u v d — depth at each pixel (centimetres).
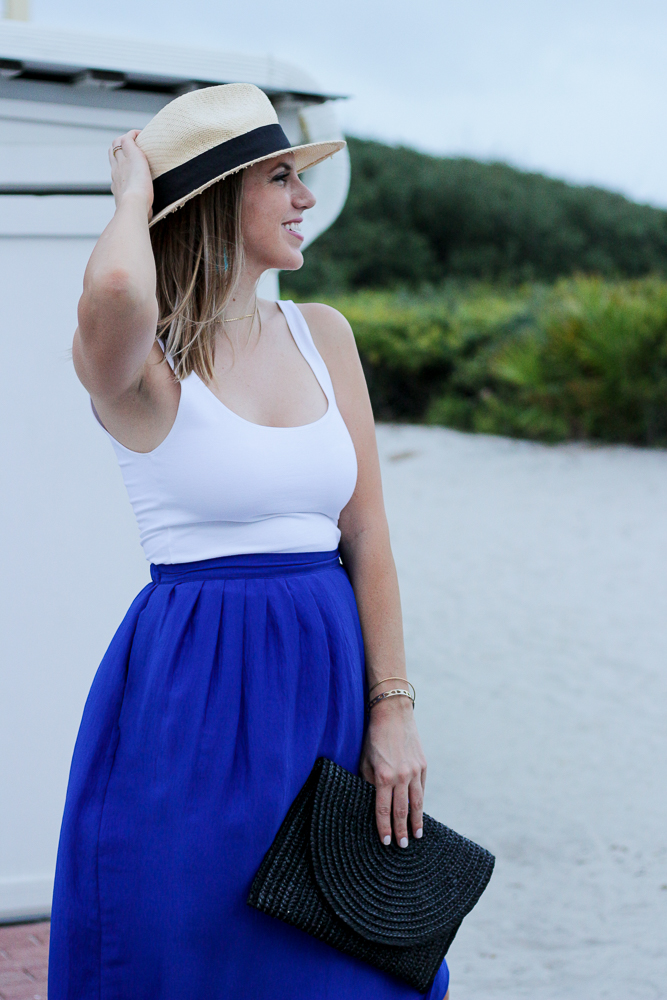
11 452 269
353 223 2191
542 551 805
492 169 2386
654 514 905
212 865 144
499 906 318
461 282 2164
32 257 265
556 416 1240
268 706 148
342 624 158
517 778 416
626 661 561
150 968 148
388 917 151
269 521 154
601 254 2262
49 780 277
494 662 564
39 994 238
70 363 270
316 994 150
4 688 273
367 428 171
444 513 941
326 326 172
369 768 160
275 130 157
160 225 156
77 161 262
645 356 1178
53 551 273
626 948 290
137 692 152
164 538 155
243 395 156
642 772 421
